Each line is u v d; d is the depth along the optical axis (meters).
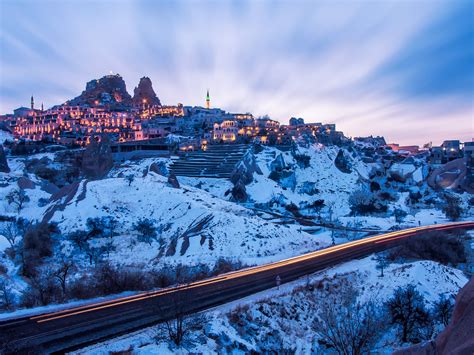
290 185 178.88
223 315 41.06
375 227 119.25
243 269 65.50
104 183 123.06
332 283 57.97
